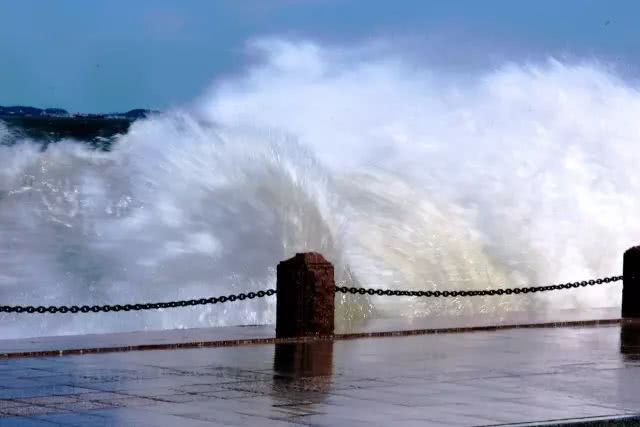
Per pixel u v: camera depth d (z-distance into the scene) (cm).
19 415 1650
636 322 3206
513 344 2622
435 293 3197
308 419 1625
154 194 4512
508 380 2025
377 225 4231
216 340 2605
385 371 2136
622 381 2020
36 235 4541
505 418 1641
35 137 6488
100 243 4369
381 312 3791
